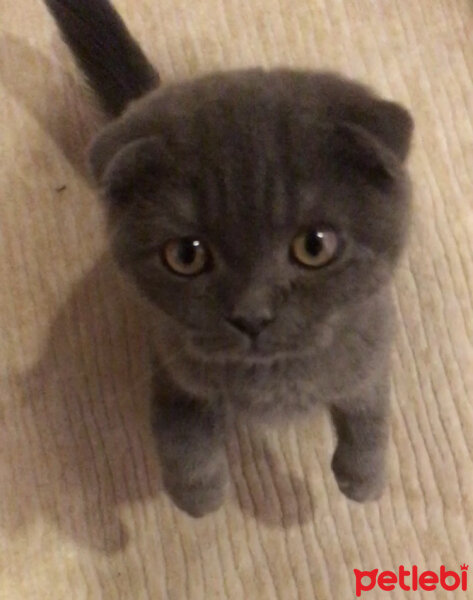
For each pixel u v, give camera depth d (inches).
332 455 13.1
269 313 8.6
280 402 11.1
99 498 13.6
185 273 8.8
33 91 14.9
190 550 13.4
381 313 10.7
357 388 11.1
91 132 14.8
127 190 8.8
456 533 13.2
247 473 13.7
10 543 13.4
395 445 13.6
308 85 8.9
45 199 14.6
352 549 13.3
